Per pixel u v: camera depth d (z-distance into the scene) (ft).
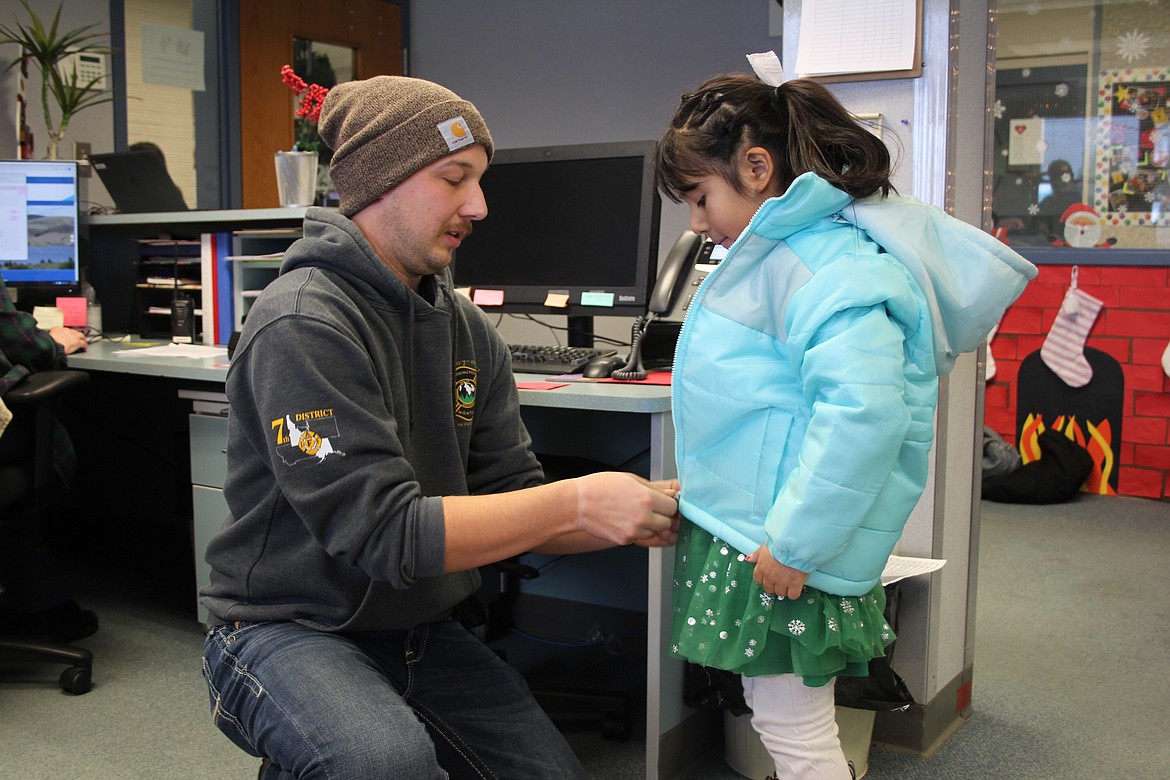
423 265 4.08
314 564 3.86
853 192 3.87
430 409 4.17
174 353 8.11
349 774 3.32
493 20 15.19
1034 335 13.62
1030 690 7.20
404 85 3.94
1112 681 7.34
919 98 5.82
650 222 6.86
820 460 3.51
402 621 4.08
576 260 7.18
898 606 6.07
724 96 4.15
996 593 9.41
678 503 4.28
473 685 4.23
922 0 5.76
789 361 3.90
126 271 10.27
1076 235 13.61
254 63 14.61
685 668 5.78
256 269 9.05
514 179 7.49
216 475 7.43
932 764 6.06
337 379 3.62
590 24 14.37
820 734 4.24
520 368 6.58
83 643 7.96
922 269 3.81
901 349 3.66
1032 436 13.71
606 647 7.84
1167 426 12.94
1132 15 13.03
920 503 6.05
